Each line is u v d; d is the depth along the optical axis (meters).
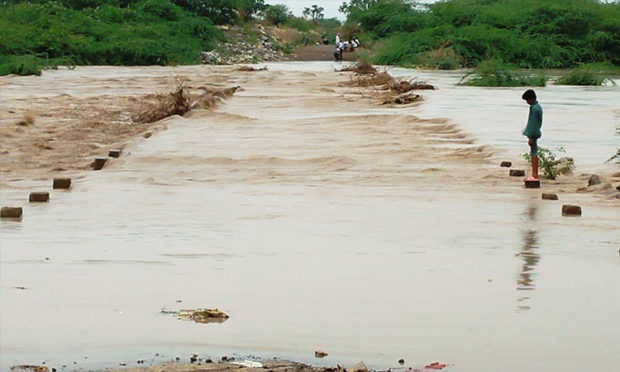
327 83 60.41
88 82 60.34
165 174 22.53
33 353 8.82
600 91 57.06
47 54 84.88
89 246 14.02
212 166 23.70
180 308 10.42
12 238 14.66
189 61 98.19
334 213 17.25
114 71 78.31
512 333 9.61
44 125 32.97
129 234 15.07
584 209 17.89
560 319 10.12
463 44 92.81
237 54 112.75
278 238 14.77
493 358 8.82
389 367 8.55
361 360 8.73
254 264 12.75
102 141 29.64
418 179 21.67
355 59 109.31
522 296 11.12
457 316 10.20
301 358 8.77
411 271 12.42
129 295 10.96
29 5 99.88
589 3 99.62
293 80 63.66
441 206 18.12
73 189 20.33
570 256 13.56
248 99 45.66
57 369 8.39
